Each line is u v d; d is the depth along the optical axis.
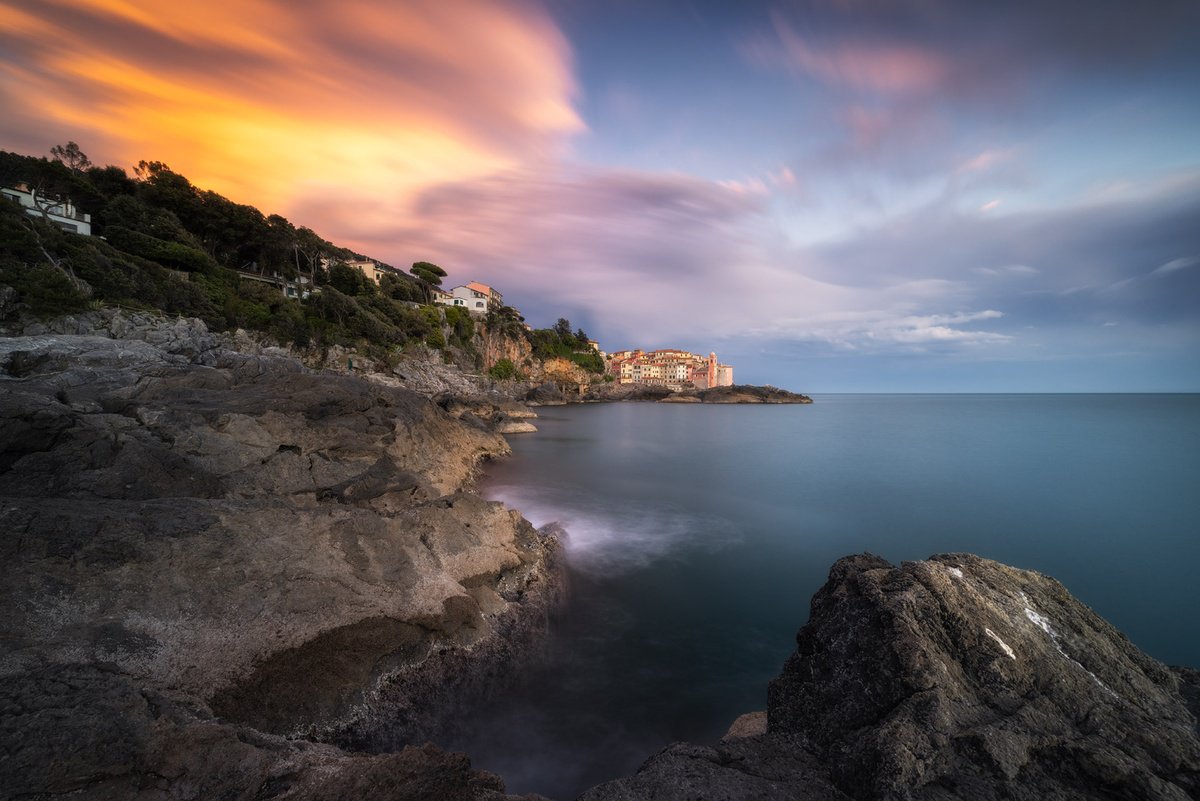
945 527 23.97
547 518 25.00
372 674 9.88
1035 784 4.73
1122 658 6.86
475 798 4.95
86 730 5.20
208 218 69.06
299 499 17.95
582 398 159.12
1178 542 21.44
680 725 10.46
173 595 9.16
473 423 44.66
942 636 6.32
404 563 11.91
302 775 5.06
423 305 106.69
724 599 16.34
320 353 68.69
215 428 18.72
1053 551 20.52
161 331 44.38
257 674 8.94
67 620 8.11
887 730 5.04
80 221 54.91
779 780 5.31
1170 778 4.97
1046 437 59.50
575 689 11.66
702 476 37.41
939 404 178.12
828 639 6.98
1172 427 71.88
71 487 13.59
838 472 38.53
